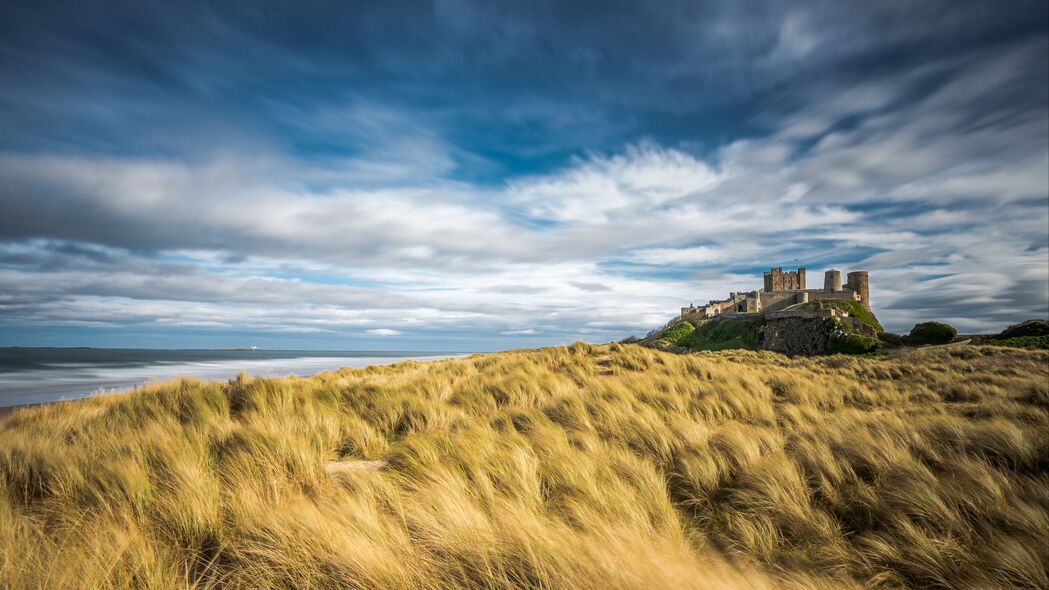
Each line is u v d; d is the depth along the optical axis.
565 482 4.35
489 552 2.94
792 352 56.34
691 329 78.44
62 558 2.69
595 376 12.27
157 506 3.59
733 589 2.70
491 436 5.76
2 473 3.99
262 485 4.08
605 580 2.58
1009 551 3.00
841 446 5.36
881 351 45.06
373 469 5.08
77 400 8.66
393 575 2.68
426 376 12.14
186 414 6.96
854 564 3.29
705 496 4.58
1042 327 31.77
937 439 5.42
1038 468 4.55
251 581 2.75
